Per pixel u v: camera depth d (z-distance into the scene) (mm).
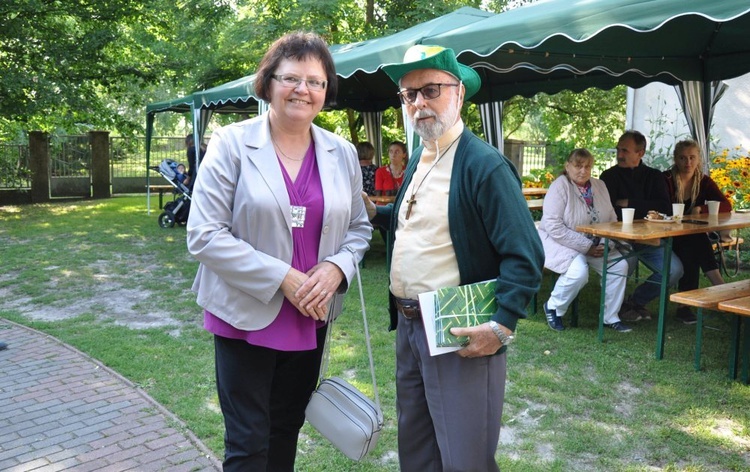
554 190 5152
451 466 2131
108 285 6746
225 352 2234
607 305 5062
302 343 2236
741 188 7875
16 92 12023
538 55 6156
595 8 3803
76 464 2992
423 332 2193
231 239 2082
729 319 5449
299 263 2207
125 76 14820
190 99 10812
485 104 9273
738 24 5348
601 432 3340
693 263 5547
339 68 5863
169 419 3467
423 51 2092
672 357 4453
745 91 9531
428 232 2148
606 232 4551
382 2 13188
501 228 2008
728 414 3539
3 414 3523
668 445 3189
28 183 15680
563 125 15688
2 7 11938
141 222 11750
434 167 2160
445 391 2146
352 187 2451
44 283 6809
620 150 5633
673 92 10484
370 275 7297
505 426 3445
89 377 4082
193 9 13453
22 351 4594
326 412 2271
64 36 13234
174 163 11172
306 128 2252
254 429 2234
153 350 4582
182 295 6328
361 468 2990
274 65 2141
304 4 11586
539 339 4879
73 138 16453
